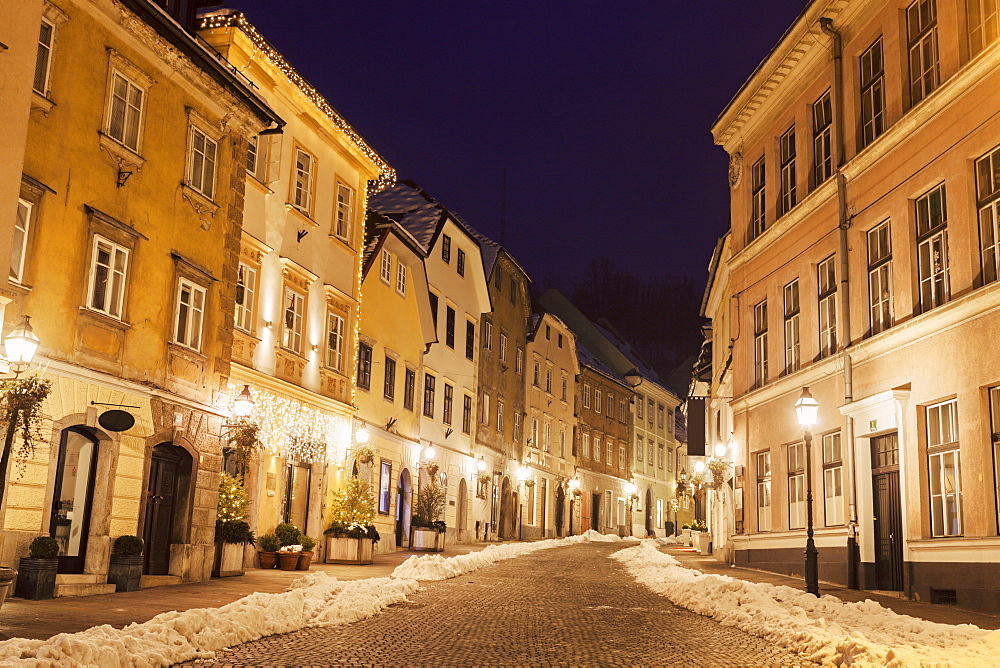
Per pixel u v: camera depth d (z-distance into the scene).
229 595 14.82
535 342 54.09
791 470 22.77
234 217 19.95
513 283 51.06
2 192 12.66
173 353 17.62
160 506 17.53
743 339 26.22
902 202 17.73
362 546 24.91
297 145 24.70
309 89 24.22
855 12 19.97
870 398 18.11
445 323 39.88
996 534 14.56
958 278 15.83
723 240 31.52
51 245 14.52
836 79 20.66
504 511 48.16
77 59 15.20
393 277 33.03
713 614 13.76
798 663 9.61
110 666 7.84
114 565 15.40
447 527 39.19
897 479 17.88
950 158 16.19
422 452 35.69
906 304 17.47
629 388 70.62
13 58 12.91
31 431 13.83
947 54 16.55
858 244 19.53
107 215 15.67
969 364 15.31
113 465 15.70
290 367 24.12
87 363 15.23
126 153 16.23
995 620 13.14
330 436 26.28
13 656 7.43
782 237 23.64
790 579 20.97
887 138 18.20
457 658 9.31
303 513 24.91
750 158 26.47
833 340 20.84
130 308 16.38
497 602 15.07
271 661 8.84
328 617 11.78
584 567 25.03
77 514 15.23
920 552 16.31
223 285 19.50
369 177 29.19
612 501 66.25
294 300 24.62
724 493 30.97
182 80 17.98
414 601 14.77
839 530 19.44
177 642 9.05
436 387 38.41
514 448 49.91
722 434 34.19
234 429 19.20
